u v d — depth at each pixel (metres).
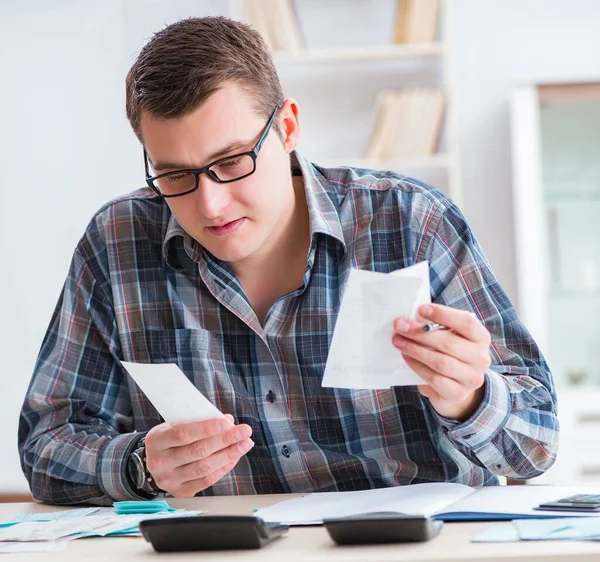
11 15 3.70
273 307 1.47
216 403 1.50
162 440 1.21
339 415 1.46
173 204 1.33
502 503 1.07
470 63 3.59
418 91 3.39
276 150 1.36
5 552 0.99
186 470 1.21
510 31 3.58
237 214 1.31
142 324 1.55
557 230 3.41
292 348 1.47
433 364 1.10
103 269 1.58
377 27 3.58
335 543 0.94
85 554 0.96
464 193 3.58
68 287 1.60
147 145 1.32
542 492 1.15
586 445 3.28
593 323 3.37
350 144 3.60
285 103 1.43
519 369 1.37
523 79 3.43
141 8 3.66
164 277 1.55
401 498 1.13
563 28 3.57
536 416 1.29
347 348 1.12
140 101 1.28
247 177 1.30
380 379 1.15
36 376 1.57
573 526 0.92
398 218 1.49
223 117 1.27
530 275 3.40
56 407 1.54
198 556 0.92
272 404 1.48
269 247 1.47
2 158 3.71
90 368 1.57
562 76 3.40
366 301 1.09
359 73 3.60
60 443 1.44
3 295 3.71
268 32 3.46
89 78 3.69
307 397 1.47
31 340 3.70
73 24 3.68
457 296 1.44
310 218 1.46
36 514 1.28
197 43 1.29
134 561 0.92
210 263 1.50
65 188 3.70
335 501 1.17
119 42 3.68
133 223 1.59
